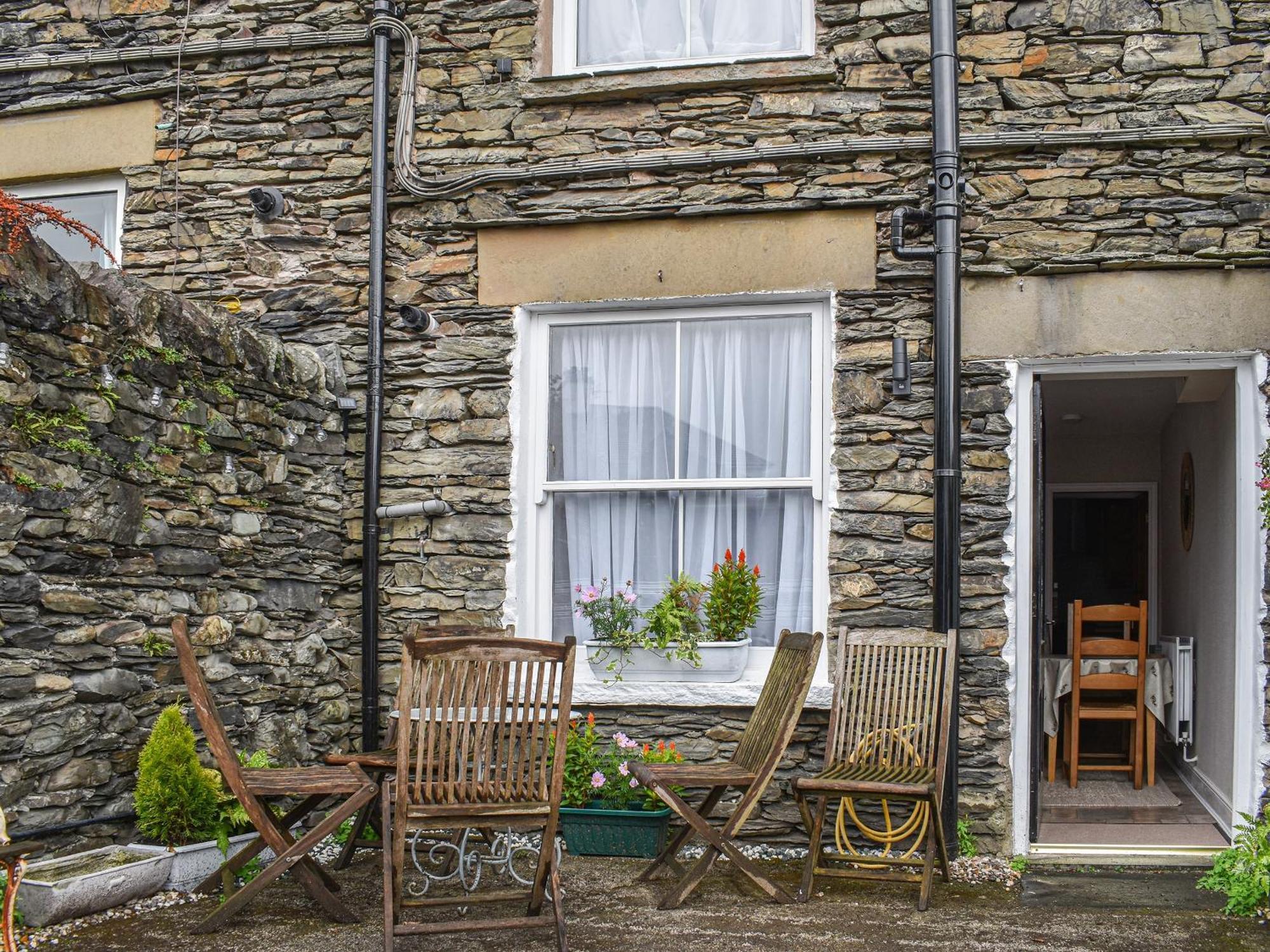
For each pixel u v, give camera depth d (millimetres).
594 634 5531
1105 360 5094
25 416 3928
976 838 5023
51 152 6082
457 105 5660
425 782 3725
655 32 5664
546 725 3805
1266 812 4566
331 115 5832
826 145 5250
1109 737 8172
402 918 4117
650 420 5609
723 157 5348
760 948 3814
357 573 5703
